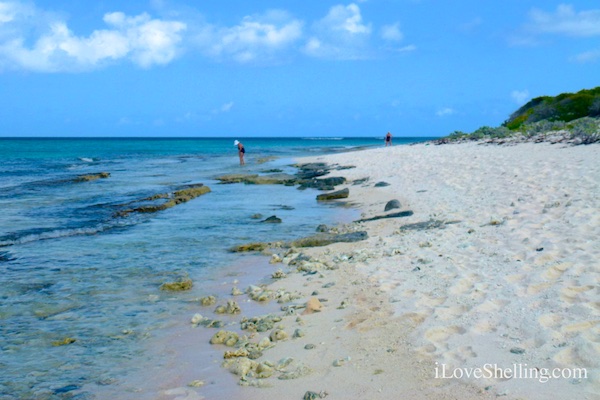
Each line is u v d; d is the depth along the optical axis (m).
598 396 4.17
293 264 10.95
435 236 11.40
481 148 29.55
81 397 5.55
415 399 4.66
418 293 7.65
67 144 129.00
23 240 13.98
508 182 16.64
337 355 5.98
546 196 13.37
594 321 5.53
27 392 5.68
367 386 5.07
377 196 19.89
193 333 7.38
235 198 22.53
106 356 6.61
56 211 19.31
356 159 37.62
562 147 22.50
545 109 44.28
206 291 9.40
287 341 6.68
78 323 7.84
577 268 7.30
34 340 7.18
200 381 5.75
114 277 10.39
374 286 8.44
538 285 6.95
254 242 13.45
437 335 6.01
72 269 11.04
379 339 6.22
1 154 69.75
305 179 29.03
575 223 10.05
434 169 23.73
